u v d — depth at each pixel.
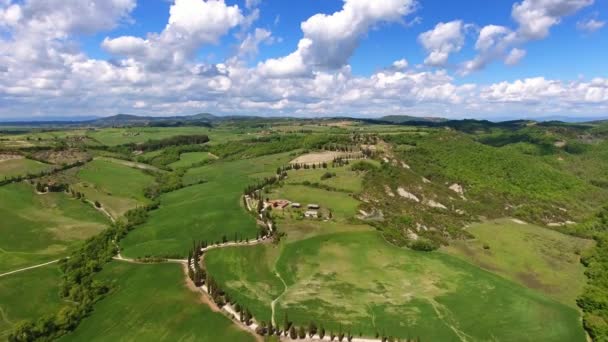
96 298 113.56
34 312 111.31
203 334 94.25
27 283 125.94
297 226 155.62
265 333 93.69
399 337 94.25
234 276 121.88
